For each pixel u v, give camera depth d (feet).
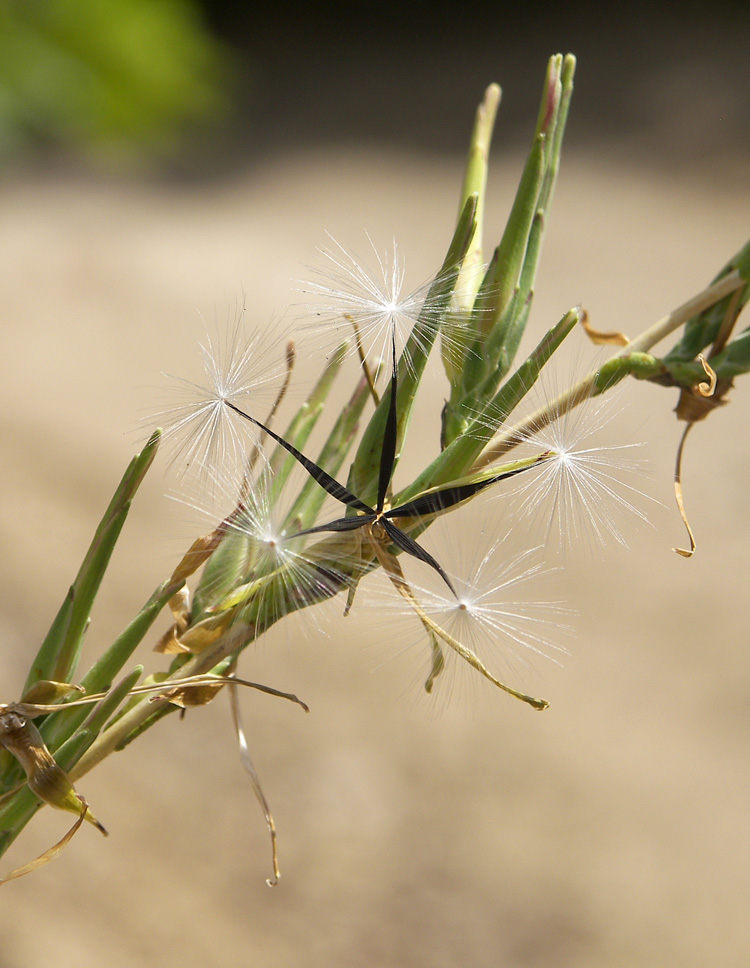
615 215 6.54
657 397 4.45
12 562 3.12
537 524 0.70
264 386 0.70
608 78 8.50
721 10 9.21
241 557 0.70
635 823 2.74
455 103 8.83
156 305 5.34
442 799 2.78
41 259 5.84
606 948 2.40
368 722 2.95
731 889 2.56
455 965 2.34
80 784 2.54
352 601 0.69
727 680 3.19
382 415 0.70
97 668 0.70
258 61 9.99
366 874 2.55
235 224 6.62
